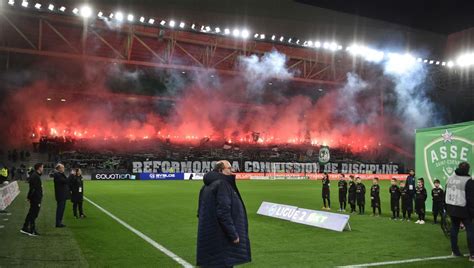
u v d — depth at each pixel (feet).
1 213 55.93
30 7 119.44
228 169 20.42
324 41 153.28
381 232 42.98
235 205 19.58
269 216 54.39
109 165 167.53
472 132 49.67
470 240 30.04
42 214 55.62
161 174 164.96
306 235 40.83
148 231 43.19
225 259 18.80
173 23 133.49
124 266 28.58
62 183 44.83
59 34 132.46
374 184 59.06
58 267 28.02
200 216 19.66
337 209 67.15
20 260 29.81
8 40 143.84
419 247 35.24
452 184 31.19
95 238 38.88
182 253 32.71
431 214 59.36
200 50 159.43
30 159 164.96
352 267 28.37
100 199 80.07
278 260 30.48
